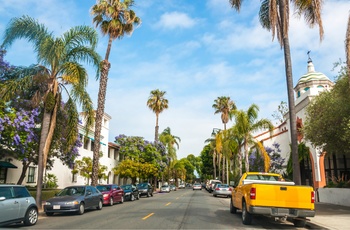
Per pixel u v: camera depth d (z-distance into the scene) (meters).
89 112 19.47
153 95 55.38
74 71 17.56
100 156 36.38
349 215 14.38
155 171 44.25
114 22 26.09
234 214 15.59
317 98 19.39
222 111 57.69
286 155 34.78
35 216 12.31
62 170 31.36
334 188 21.47
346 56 12.49
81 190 17.23
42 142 17.73
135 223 12.12
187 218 13.66
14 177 24.75
